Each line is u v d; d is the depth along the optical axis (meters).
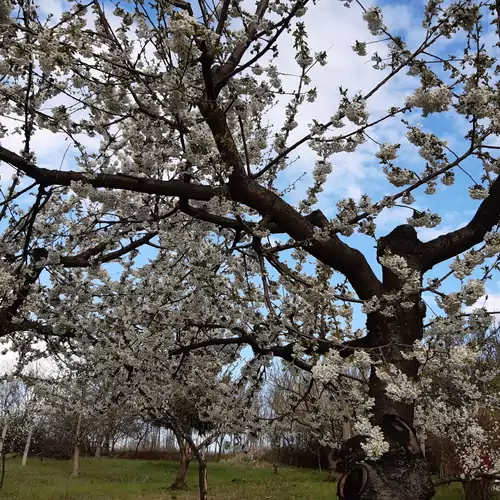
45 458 26.91
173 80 2.97
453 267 3.07
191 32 2.55
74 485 16.62
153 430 33.88
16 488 15.38
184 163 4.23
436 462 11.04
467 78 3.30
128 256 5.88
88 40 3.33
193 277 4.31
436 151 3.45
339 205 3.49
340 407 4.97
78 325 5.12
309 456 22.42
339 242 3.57
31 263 4.85
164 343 5.24
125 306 5.52
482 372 4.00
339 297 3.38
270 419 5.68
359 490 2.83
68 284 5.06
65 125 4.14
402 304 3.22
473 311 2.98
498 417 8.07
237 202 3.73
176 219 4.93
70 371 5.88
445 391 4.18
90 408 6.47
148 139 4.36
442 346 3.05
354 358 2.79
